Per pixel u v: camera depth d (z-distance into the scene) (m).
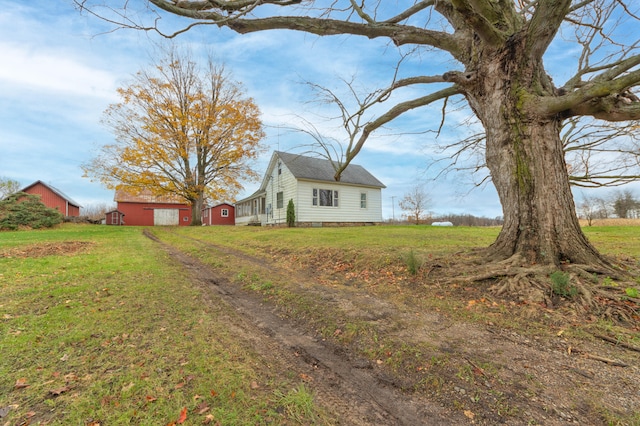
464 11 4.01
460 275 4.38
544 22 4.10
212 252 8.36
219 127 23.06
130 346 2.71
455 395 2.08
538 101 4.26
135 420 1.77
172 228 20.36
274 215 21.42
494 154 4.80
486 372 2.29
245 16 5.32
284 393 2.11
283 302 4.14
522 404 1.93
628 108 3.79
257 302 4.30
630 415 1.77
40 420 1.76
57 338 2.84
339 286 4.80
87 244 9.85
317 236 10.07
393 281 4.74
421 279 4.59
